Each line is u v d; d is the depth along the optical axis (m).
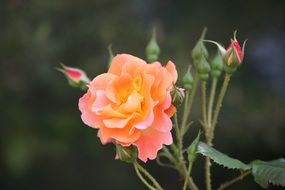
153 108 1.81
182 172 2.11
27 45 6.47
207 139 2.16
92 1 6.64
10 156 6.45
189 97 2.28
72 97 6.74
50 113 6.75
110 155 7.00
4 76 6.57
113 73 1.92
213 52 6.85
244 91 6.88
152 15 7.12
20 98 6.70
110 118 1.82
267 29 7.29
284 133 6.79
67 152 6.99
